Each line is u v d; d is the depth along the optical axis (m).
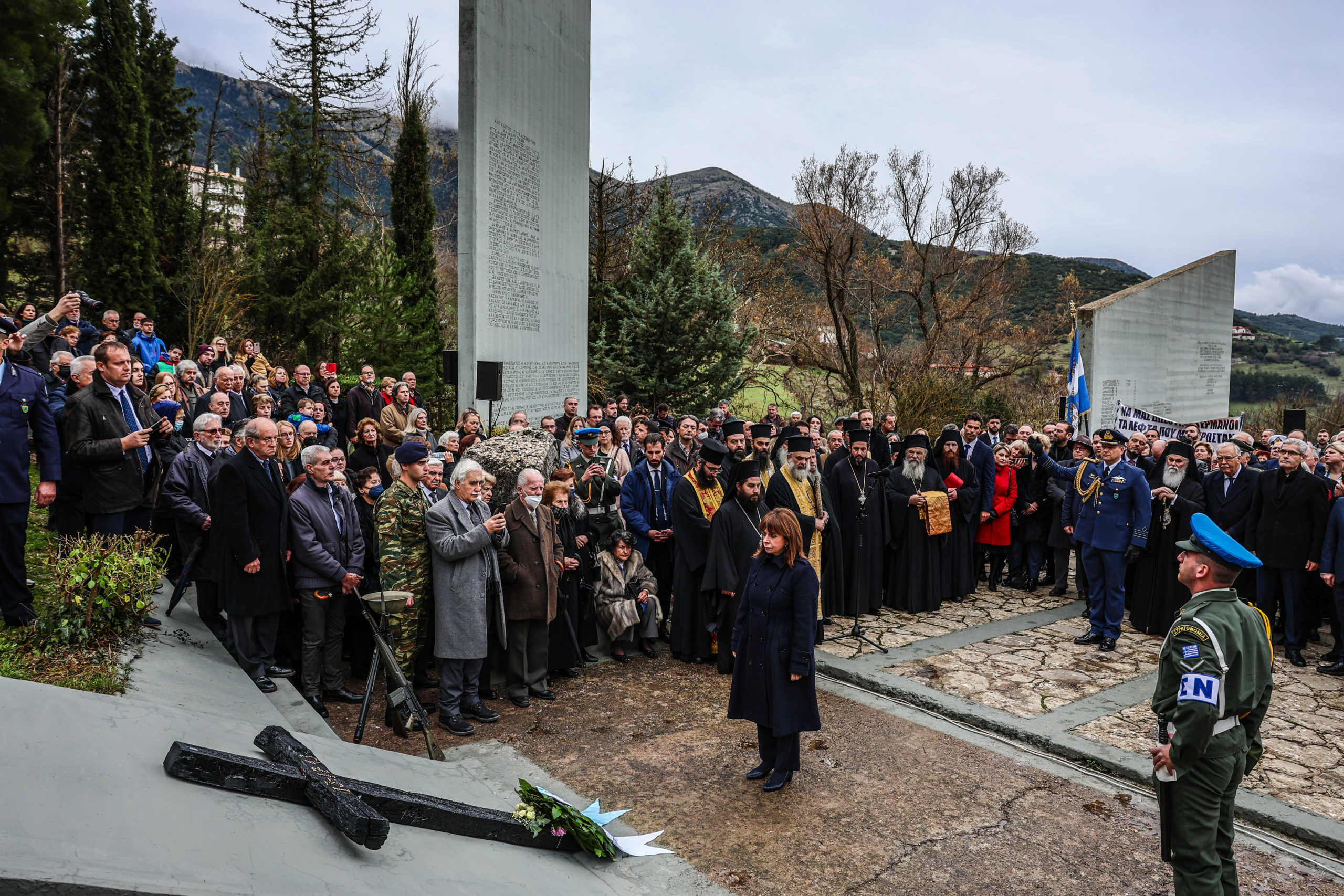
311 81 27.86
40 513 7.88
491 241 12.11
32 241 24.09
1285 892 4.19
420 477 6.07
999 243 28.17
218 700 4.86
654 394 21.44
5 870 2.28
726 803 4.93
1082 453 9.98
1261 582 8.23
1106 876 4.22
